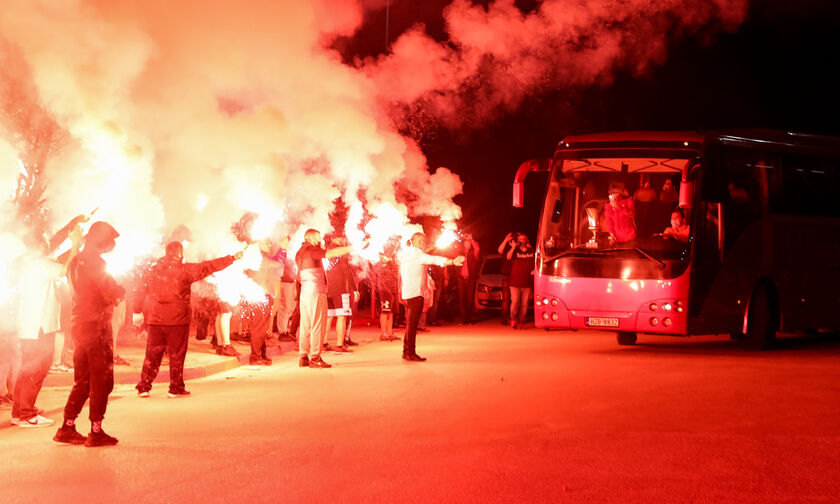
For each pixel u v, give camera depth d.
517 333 22.27
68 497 7.35
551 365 15.20
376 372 14.68
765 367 14.77
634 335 18.83
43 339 10.23
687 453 8.65
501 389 12.56
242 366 15.85
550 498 7.17
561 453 8.67
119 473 8.09
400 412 10.89
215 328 16.42
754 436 9.38
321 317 15.48
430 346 18.92
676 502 7.06
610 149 16.80
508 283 24.70
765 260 17.64
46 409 11.46
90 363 9.17
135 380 13.72
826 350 17.89
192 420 10.55
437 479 7.77
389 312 20.89
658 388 12.52
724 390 12.33
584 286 16.61
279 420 10.48
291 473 8.02
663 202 16.41
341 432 9.74
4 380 10.86
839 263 19.34
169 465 8.36
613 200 16.61
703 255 16.33
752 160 17.59
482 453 8.69
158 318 12.34
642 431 9.64
